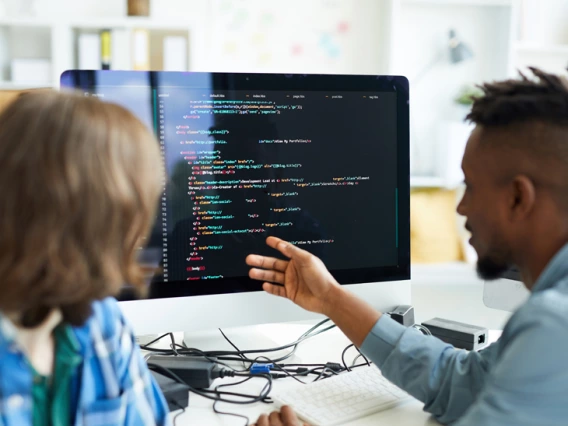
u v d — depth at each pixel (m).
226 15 2.98
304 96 1.07
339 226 1.11
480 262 0.82
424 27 2.92
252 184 1.05
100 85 0.97
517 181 0.73
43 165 0.49
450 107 2.96
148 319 1.01
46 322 0.59
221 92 1.02
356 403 0.89
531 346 0.61
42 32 2.98
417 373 0.90
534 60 2.94
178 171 1.01
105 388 0.66
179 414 0.86
